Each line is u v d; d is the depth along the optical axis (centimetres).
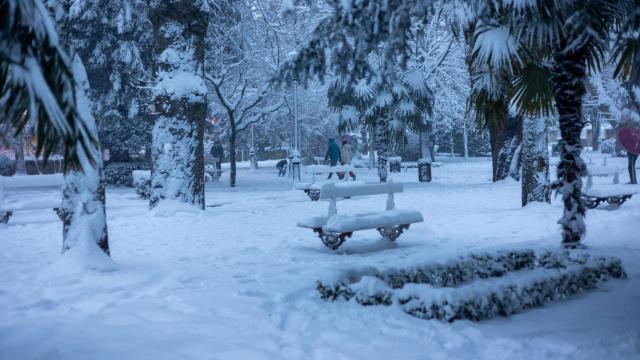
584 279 615
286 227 1168
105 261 715
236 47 2936
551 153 5472
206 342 417
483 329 475
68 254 706
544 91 809
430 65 3105
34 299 572
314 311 514
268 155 6644
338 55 518
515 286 539
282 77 530
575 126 774
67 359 379
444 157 6138
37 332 441
